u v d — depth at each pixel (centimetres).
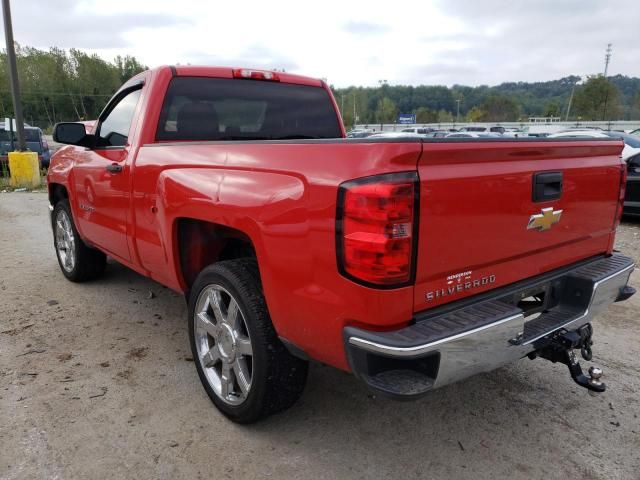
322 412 303
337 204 207
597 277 283
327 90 459
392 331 209
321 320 222
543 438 282
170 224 312
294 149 232
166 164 319
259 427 287
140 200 349
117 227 391
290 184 229
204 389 319
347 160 208
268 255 240
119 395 316
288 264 231
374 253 199
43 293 495
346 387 331
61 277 548
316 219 215
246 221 250
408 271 206
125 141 384
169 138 368
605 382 343
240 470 253
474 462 262
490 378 347
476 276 237
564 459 265
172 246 316
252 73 407
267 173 243
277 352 258
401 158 198
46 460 256
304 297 227
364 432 285
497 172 233
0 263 604
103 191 402
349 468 256
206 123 385
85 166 433
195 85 379
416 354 200
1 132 1694
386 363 216
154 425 287
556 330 263
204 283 290
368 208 199
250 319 258
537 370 359
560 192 269
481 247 233
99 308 458
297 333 238
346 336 212
